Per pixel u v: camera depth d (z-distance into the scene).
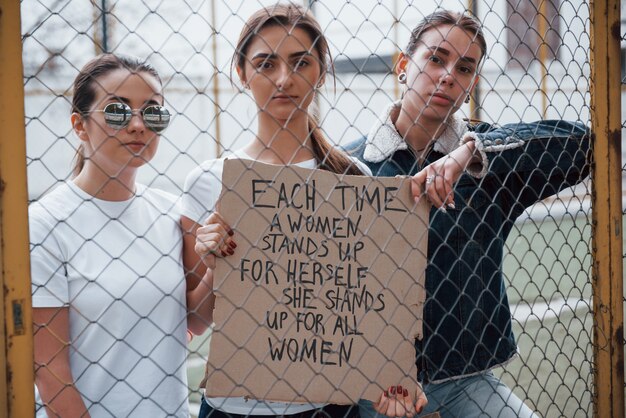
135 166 1.52
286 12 1.63
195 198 1.72
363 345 1.50
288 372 1.45
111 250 1.60
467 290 1.97
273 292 1.44
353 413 1.79
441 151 2.04
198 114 7.78
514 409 1.91
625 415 1.90
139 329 1.58
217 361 1.42
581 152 1.84
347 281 1.49
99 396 1.55
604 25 1.77
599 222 1.80
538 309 5.29
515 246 6.29
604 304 1.80
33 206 1.57
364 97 8.41
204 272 1.74
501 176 1.98
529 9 8.52
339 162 1.83
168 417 1.60
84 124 1.55
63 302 1.52
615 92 1.79
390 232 1.52
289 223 1.45
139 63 1.55
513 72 8.74
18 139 1.18
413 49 1.98
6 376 1.18
